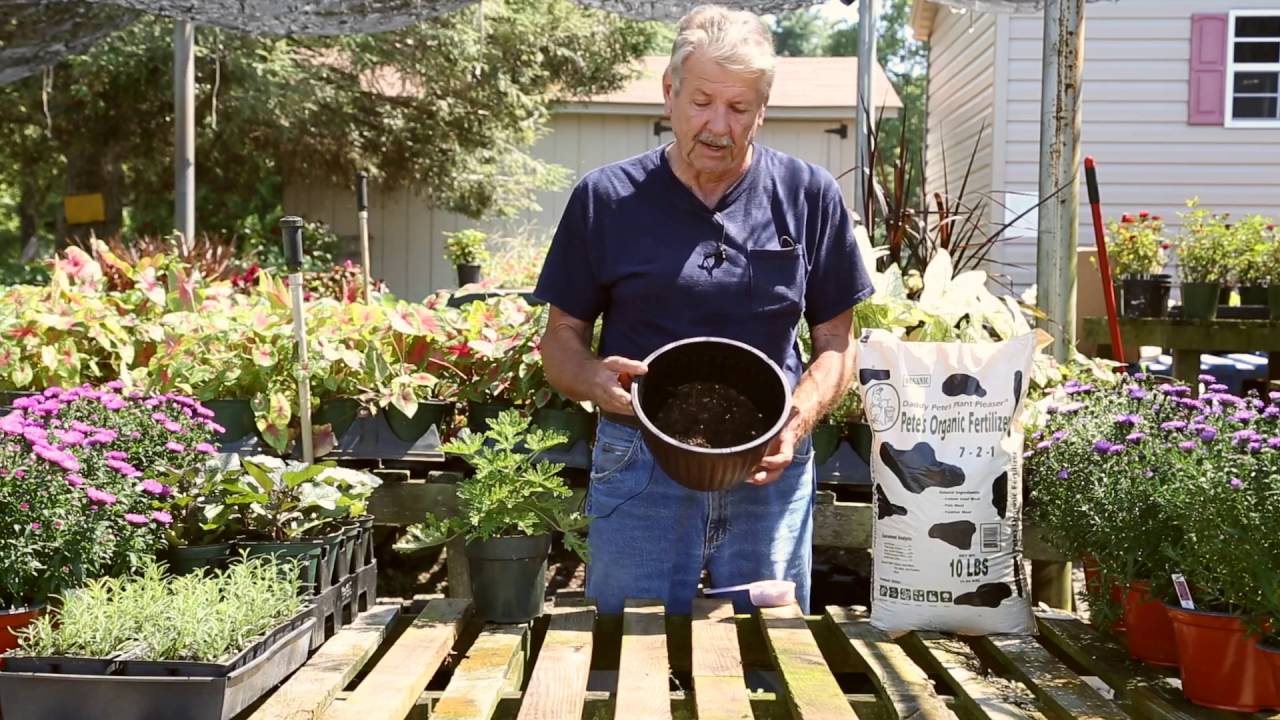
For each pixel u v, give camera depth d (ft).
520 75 41.98
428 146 42.24
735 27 7.23
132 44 36.24
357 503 8.73
